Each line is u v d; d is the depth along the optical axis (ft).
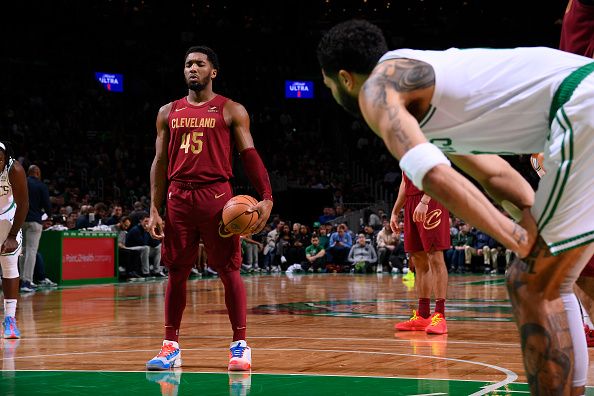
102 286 40.63
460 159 8.77
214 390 11.67
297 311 25.81
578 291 12.30
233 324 13.85
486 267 58.03
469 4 93.91
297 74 97.60
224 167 14.26
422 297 19.88
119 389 11.78
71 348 16.52
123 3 90.43
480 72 7.55
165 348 13.92
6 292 18.61
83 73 87.81
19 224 18.56
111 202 61.57
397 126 7.06
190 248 14.16
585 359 7.93
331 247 59.77
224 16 95.20
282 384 12.10
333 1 96.27
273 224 63.10
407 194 19.88
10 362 14.56
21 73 82.58
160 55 93.04
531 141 7.89
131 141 81.97
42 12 85.40
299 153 89.51
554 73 7.55
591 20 12.22
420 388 11.60
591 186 7.32
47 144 73.31
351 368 13.61
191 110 14.26
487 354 15.25
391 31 96.32
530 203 8.70
